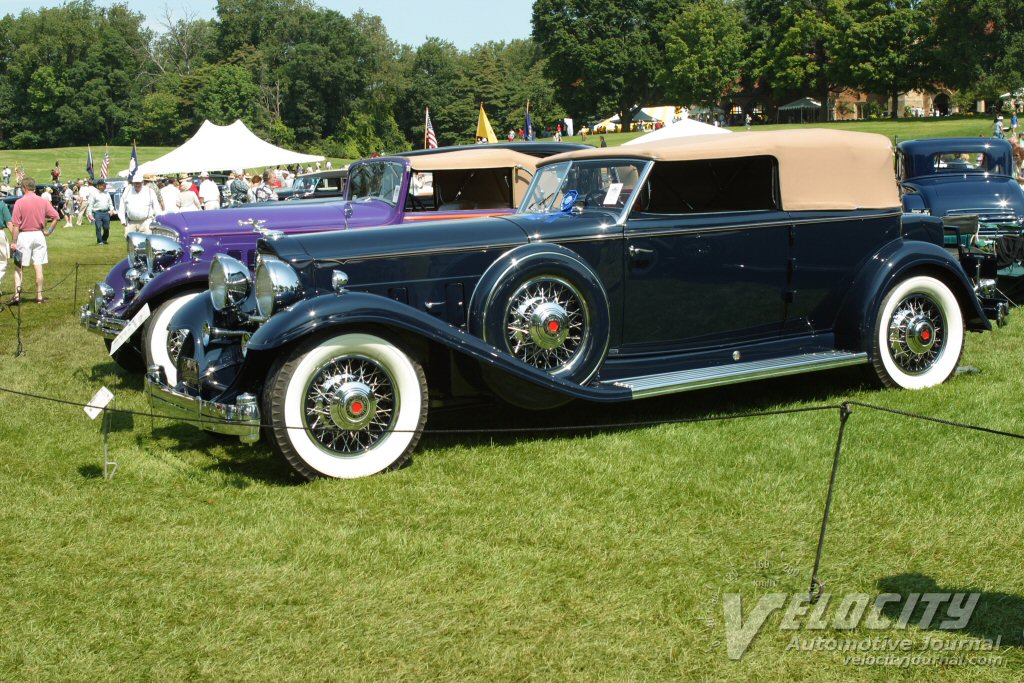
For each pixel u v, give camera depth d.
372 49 100.25
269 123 92.00
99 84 97.81
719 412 5.81
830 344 6.13
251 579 3.59
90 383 7.19
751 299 5.83
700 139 5.74
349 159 95.00
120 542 3.98
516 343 5.16
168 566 3.72
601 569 3.58
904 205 10.92
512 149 8.62
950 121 60.00
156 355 6.69
